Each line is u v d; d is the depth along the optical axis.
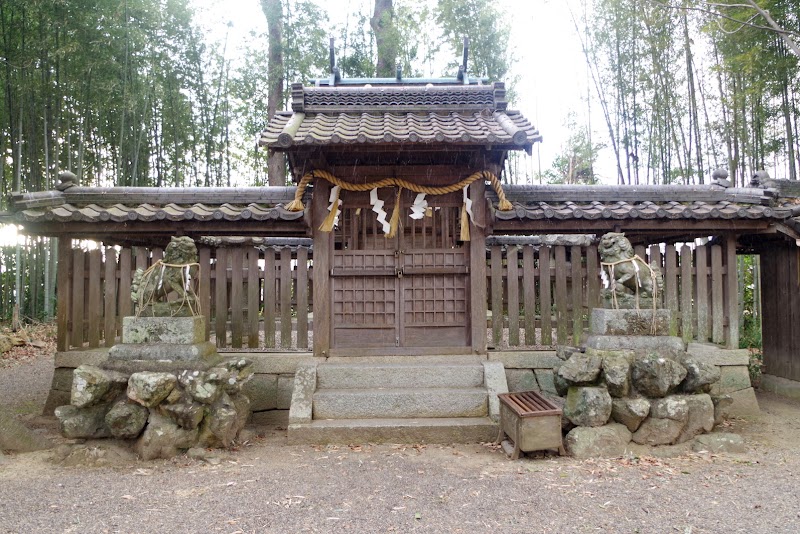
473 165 6.30
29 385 8.18
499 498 3.63
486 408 5.41
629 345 5.02
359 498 3.64
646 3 10.14
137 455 4.49
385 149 5.64
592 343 5.18
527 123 6.31
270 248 6.45
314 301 6.25
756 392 7.52
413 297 6.39
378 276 6.38
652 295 5.22
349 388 5.68
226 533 3.09
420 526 3.19
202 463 4.41
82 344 6.32
